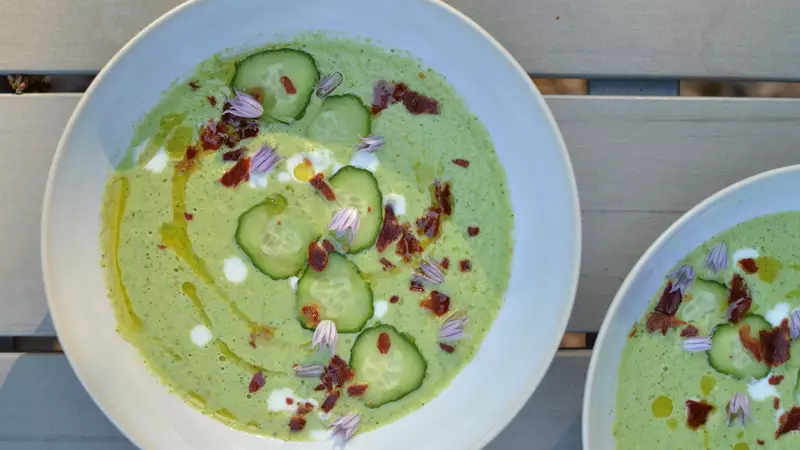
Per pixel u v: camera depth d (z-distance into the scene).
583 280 0.45
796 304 0.43
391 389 0.43
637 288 0.42
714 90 0.48
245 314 0.43
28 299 0.44
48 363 0.44
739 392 0.43
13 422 0.44
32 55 0.43
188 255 0.42
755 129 0.45
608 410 0.43
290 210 0.43
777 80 0.45
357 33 0.42
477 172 0.43
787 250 0.43
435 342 0.43
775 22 0.45
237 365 0.43
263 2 0.41
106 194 0.42
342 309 0.43
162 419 0.42
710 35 0.45
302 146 0.43
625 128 0.45
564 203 0.41
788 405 0.43
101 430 0.44
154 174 0.42
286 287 0.43
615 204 0.45
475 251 0.43
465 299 0.43
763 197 0.42
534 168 0.42
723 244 0.43
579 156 0.45
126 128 0.42
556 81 0.48
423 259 0.43
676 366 0.43
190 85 0.42
